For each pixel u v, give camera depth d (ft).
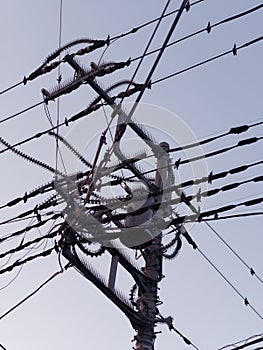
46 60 43.80
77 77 43.39
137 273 49.62
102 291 48.19
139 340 48.24
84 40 42.68
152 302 49.47
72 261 46.50
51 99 44.16
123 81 41.63
